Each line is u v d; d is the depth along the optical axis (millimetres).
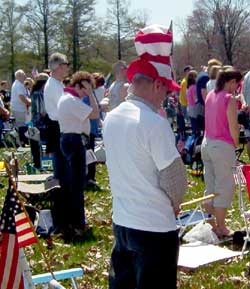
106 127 3572
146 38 3477
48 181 7703
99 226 7691
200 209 7125
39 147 10719
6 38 57062
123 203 3504
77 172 7289
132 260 3604
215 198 6797
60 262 6199
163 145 3338
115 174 3525
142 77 3471
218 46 56281
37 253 6457
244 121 10734
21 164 11844
